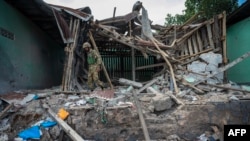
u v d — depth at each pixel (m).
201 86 6.79
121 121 4.89
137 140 4.82
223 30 7.88
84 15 7.21
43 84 8.80
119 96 5.67
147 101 5.43
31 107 4.92
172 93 6.07
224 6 10.91
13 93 5.60
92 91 6.38
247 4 7.33
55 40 10.98
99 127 4.84
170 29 8.87
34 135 4.37
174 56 8.16
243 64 8.51
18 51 6.51
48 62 9.74
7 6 5.92
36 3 6.05
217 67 7.73
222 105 5.19
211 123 5.08
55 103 5.16
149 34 8.06
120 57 11.51
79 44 7.73
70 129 4.43
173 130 4.93
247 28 8.45
